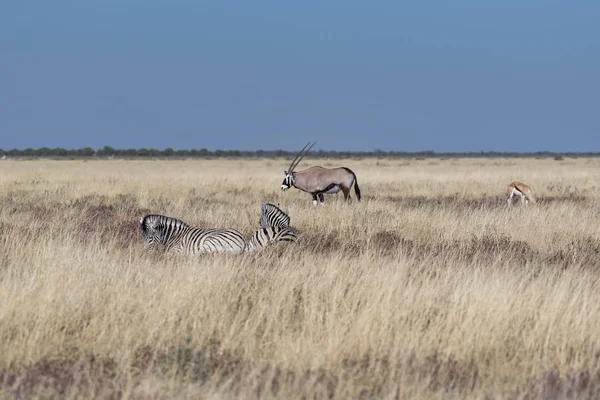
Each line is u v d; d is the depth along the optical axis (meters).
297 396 21.88
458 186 109.88
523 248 47.88
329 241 49.22
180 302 29.47
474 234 51.88
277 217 51.38
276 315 28.64
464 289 31.69
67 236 45.38
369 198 87.81
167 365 24.02
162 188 95.06
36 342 25.84
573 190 105.38
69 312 28.34
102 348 25.89
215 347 25.91
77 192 86.69
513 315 28.91
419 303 30.44
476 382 23.58
